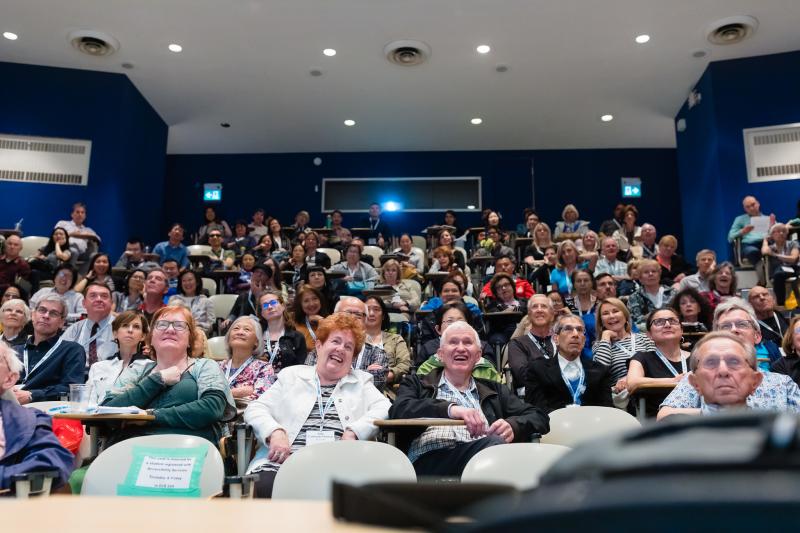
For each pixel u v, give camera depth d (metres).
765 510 0.25
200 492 2.10
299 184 11.67
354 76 8.66
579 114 9.86
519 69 8.42
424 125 10.37
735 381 2.24
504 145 11.26
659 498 0.26
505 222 11.30
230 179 11.71
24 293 6.12
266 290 6.10
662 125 10.23
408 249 8.88
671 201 11.20
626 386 3.50
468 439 2.66
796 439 0.27
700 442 0.31
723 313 3.55
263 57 8.14
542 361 3.60
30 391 3.52
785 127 7.71
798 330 3.55
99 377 3.43
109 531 0.60
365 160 11.66
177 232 8.73
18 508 0.70
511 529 0.28
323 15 7.24
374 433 2.62
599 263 6.92
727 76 8.00
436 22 7.36
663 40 7.64
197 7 7.09
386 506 0.50
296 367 2.83
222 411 2.72
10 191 7.96
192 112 9.79
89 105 8.29
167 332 2.86
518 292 6.30
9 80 8.12
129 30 7.51
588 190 11.30
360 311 4.14
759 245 7.09
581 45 7.79
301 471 2.06
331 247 9.20
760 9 7.01
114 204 8.16
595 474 0.30
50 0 6.94
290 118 10.09
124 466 2.12
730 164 7.84
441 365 3.16
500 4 7.00
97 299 4.38
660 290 5.73
